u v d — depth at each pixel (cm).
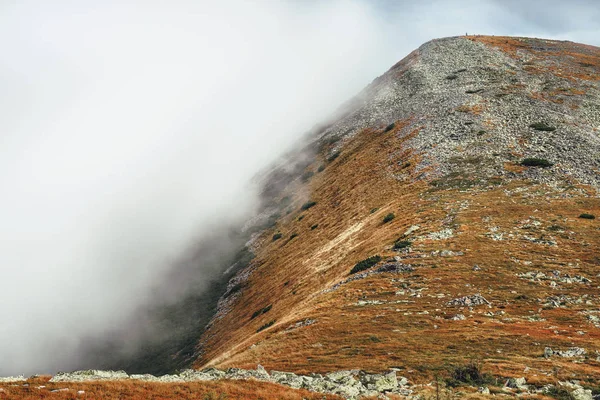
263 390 2614
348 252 6938
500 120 9912
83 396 2386
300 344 3809
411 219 6544
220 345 8019
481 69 14250
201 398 2473
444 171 8294
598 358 2805
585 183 6738
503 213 6062
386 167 10106
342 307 4528
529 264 4703
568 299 3966
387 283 4812
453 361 2917
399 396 2453
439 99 12556
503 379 2592
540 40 17225
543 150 8162
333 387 2667
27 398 2308
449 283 4500
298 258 9038
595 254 4762
